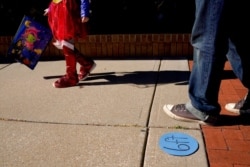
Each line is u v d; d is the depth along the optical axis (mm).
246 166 2051
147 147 2305
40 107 3086
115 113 2902
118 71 4270
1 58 5098
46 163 2133
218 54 2389
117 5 5000
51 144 2379
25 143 2402
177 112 2713
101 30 5141
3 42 5156
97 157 2189
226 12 2289
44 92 3506
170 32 5074
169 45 4980
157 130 2555
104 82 3814
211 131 2523
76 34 3508
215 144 2328
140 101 3184
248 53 2623
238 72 2723
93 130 2582
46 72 4301
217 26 2316
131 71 4258
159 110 2949
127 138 2438
